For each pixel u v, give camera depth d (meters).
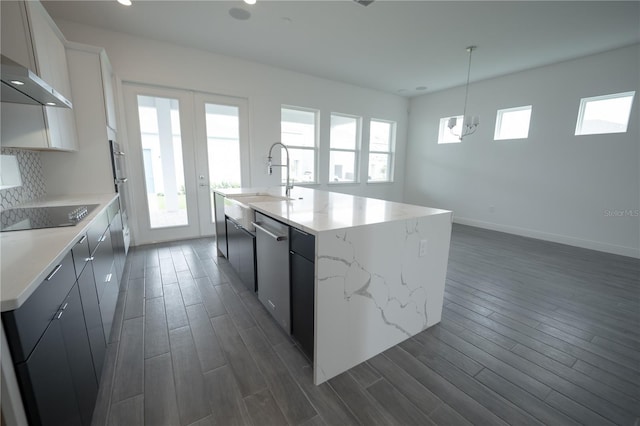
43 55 2.10
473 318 2.15
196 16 2.91
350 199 2.47
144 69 3.47
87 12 2.83
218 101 4.06
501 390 1.46
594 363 1.67
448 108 5.71
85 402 1.17
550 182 4.34
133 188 3.65
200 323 2.04
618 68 3.60
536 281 2.82
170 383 1.48
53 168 2.71
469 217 5.53
